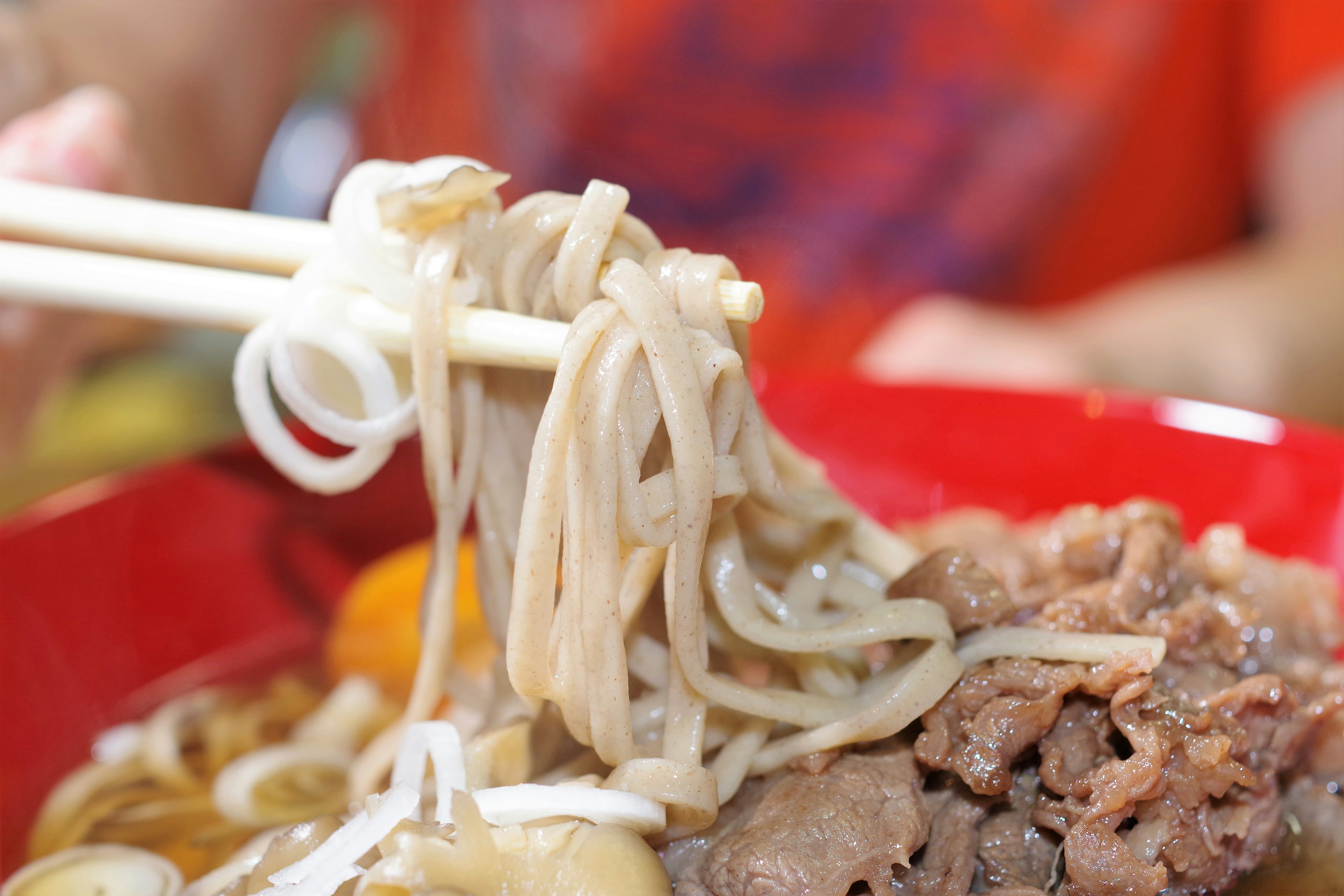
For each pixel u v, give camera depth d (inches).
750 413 8.4
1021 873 8.4
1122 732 8.3
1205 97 19.3
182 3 19.1
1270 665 9.2
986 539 10.3
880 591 9.2
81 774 10.0
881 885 8.1
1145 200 19.5
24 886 9.1
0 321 11.9
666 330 8.0
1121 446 11.2
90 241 9.5
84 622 10.4
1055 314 18.5
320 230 9.3
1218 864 8.5
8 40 14.5
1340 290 16.5
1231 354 15.2
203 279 9.1
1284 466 10.7
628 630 8.7
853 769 8.4
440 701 10.0
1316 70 18.8
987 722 8.3
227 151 20.4
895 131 18.3
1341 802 8.9
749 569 9.0
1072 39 18.0
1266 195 20.6
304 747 10.2
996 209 18.4
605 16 19.1
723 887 8.1
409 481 11.6
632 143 19.0
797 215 18.5
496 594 9.0
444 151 20.4
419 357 8.5
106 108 12.1
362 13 22.8
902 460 11.6
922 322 16.6
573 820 8.2
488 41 20.1
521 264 8.5
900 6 18.1
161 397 15.4
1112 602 9.0
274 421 9.1
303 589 11.2
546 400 8.9
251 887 8.3
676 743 8.4
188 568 10.8
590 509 8.1
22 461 12.9
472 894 7.9
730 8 18.5
